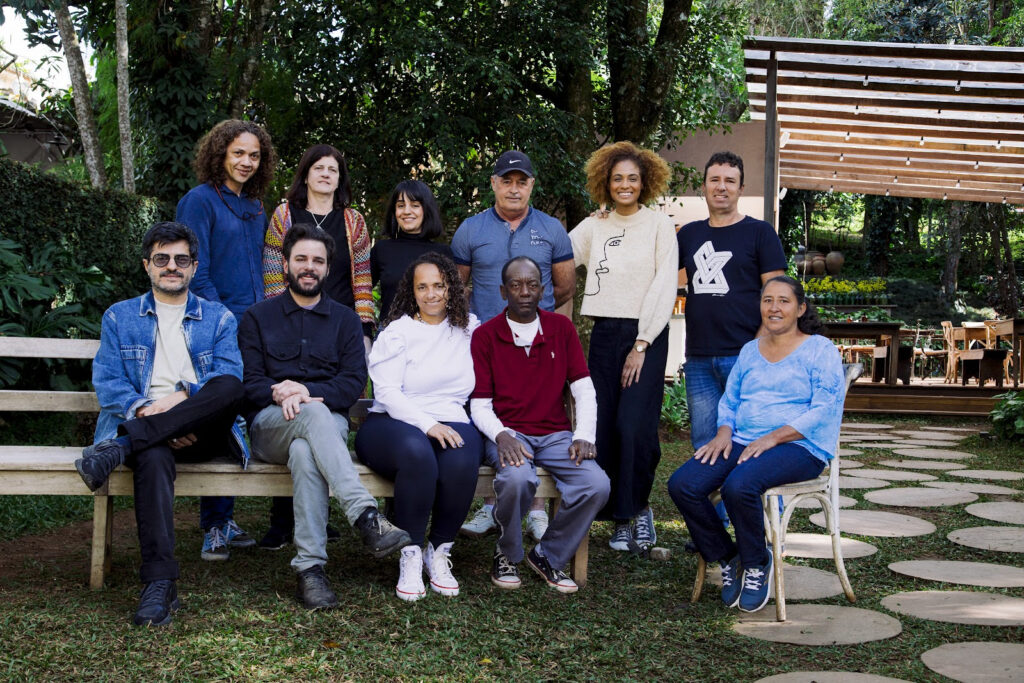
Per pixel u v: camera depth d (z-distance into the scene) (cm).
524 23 830
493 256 380
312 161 376
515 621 280
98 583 298
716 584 335
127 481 296
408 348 328
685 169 1023
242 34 889
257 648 248
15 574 315
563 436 329
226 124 361
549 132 853
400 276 381
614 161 383
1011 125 923
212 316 322
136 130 870
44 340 339
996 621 288
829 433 304
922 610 300
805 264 2098
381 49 842
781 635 274
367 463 311
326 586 289
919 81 794
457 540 398
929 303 2369
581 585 324
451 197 819
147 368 310
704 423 373
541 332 334
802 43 739
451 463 305
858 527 435
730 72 999
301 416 294
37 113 1140
